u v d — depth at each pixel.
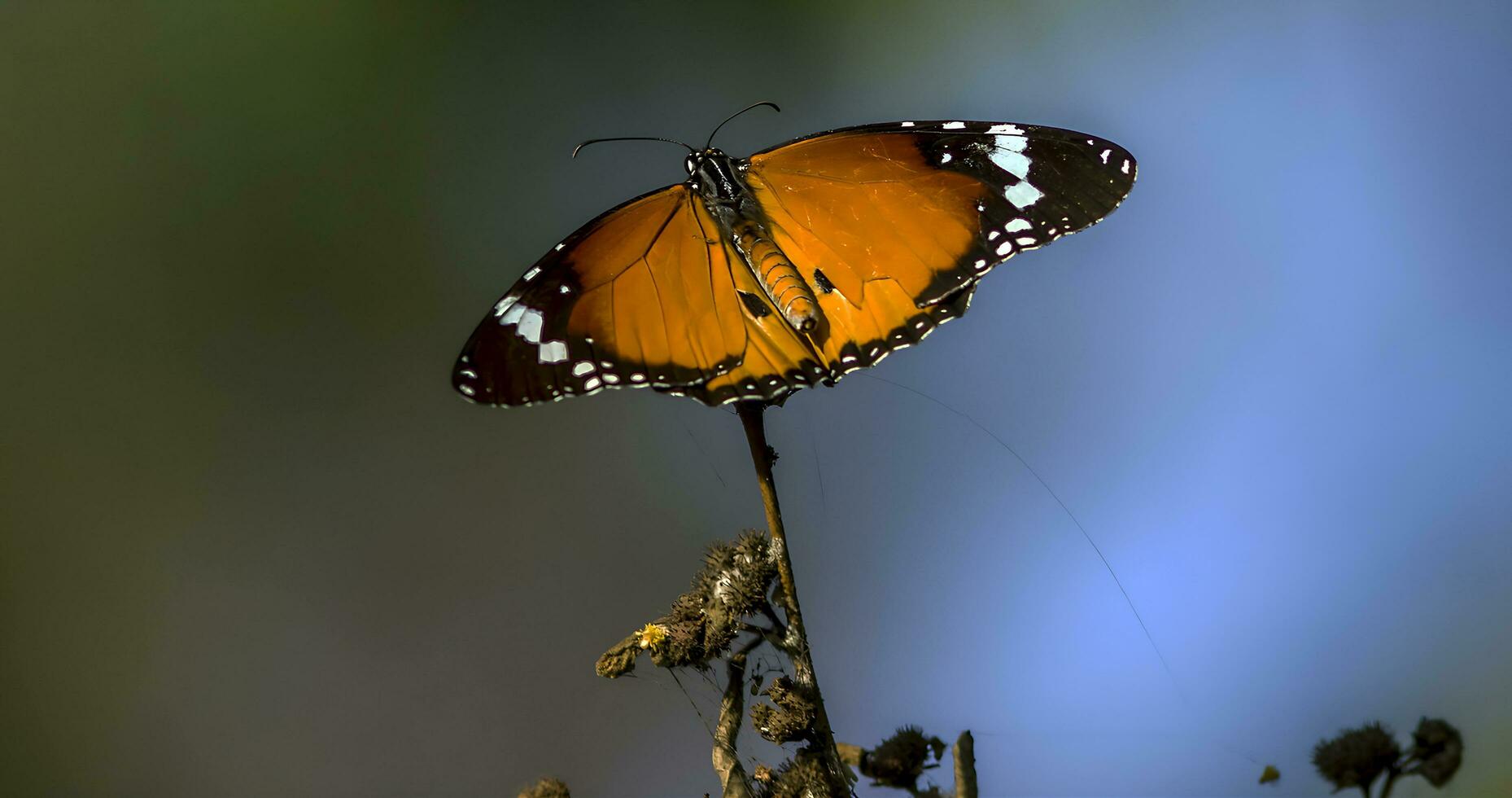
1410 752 1.30
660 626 1.30
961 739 1.30
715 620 1.29
